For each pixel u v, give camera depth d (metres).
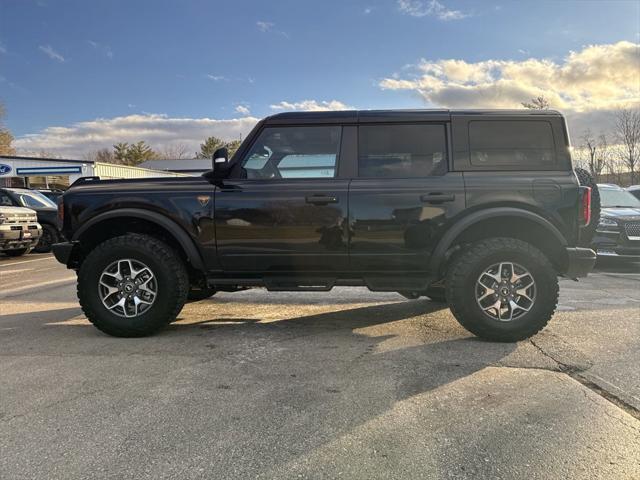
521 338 4.13
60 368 3.61
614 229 8.15
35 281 7.88
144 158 74.94
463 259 4.12
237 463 2.32
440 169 4.23
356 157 4.29
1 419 2.78
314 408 2.90
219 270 4.37
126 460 2.35
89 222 4.36
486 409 2.88
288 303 5.87
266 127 4.37
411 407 2.91
